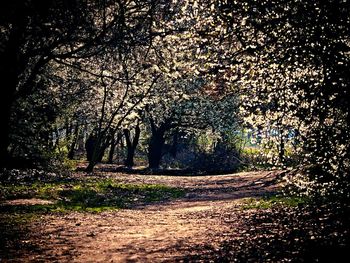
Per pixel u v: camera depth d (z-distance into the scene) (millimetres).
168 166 64062
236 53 11695
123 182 34906
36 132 35000
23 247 11078
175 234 13180
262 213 16359
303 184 12727
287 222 13422
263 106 12984
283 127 12695
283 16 10156
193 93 50125
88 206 20719
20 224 14328
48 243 11695
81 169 46906
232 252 9898
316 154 11289
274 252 9414
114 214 18391
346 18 9555
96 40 15289
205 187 33281
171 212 19906
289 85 11359
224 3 10984
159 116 56250
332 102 10211
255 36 10992
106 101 49750
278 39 10695
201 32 12188
